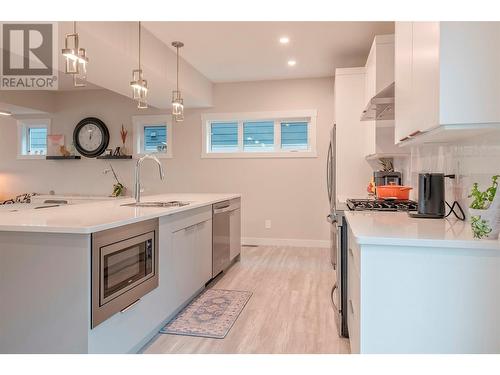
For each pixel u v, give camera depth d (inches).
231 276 156.9
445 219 83.3
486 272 56.7
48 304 70.6
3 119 257.9
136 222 86.0
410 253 59.2
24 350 71.6
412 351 59.6
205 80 216.4
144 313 90.9
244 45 163.6
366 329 61.1
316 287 141.3
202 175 234.7
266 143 230.7
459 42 56.6
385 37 135.8
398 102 93.0
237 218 179.8
